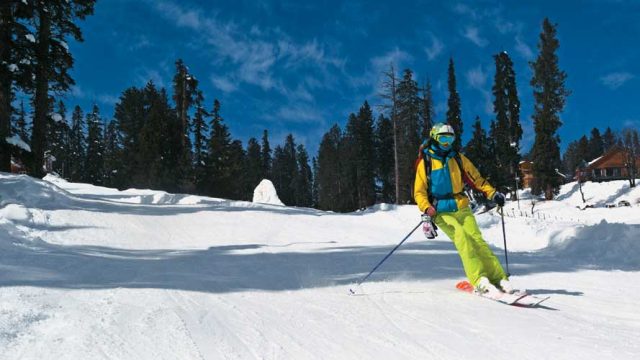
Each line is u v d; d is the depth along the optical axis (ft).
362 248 27.86
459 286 16.52
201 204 55.83
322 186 250.57
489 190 16.70
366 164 210.38
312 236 34.68
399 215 51.19
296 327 11.25
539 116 159.33
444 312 12.92
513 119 164.96
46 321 10.43
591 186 194.49
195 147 165.99
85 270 16.89
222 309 12.41
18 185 37.14
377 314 12.60
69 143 230.48
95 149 226.17
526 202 150.92
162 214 40.65
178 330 10.40
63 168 227.20
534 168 161.79
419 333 10.98
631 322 12.41
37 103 59.77
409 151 133.18
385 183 216.74
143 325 10.55
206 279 16.51
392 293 15.43
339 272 19.54
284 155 300.40
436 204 16.26
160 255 23.07
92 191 71.46
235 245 28.30
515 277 19.89
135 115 171.53
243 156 225.35
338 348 9.93
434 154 16.29
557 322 12.14
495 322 11.94
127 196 64.39
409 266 21.26
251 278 17.33
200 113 167.43
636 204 157.07
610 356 9.45
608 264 24.41
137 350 9.23
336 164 243.40
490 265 15.62
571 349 9.88
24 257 18.37
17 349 8.89
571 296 15.78
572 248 30.22
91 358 8.72
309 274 18.79
